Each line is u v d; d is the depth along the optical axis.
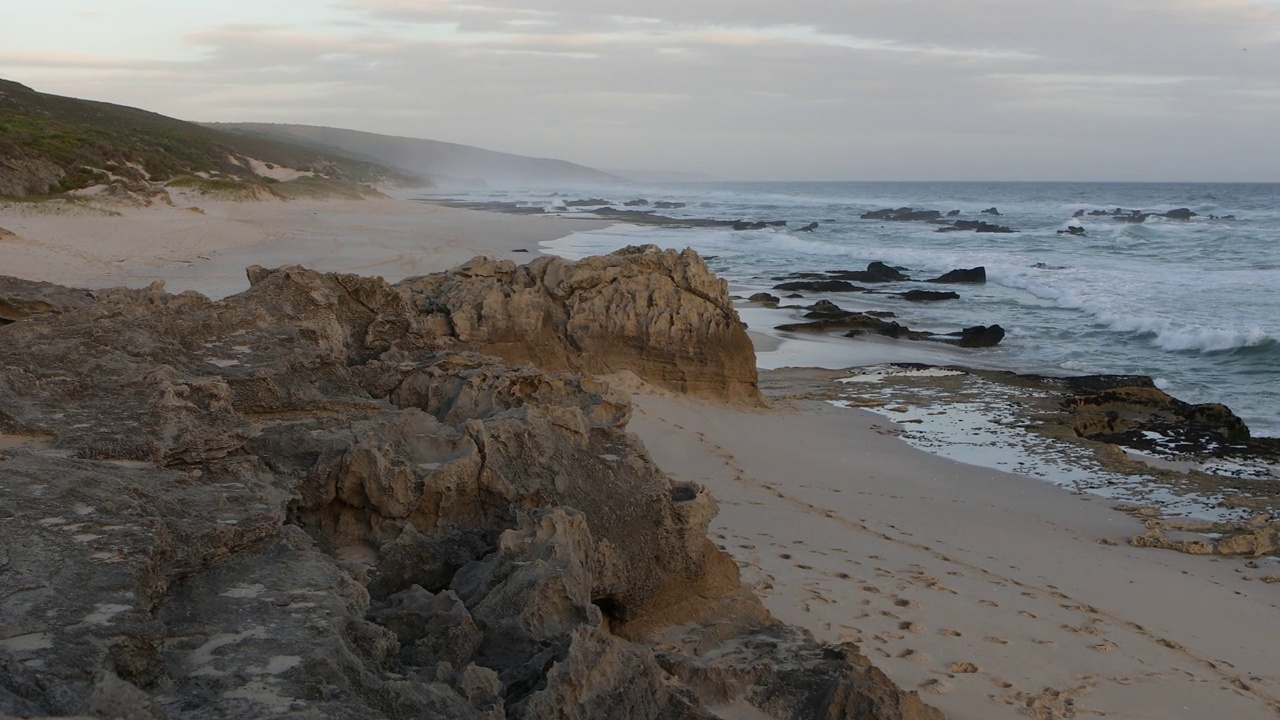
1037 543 10.22
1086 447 14.48
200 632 3.95
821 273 36.56
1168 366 21.14
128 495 4.63
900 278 35.78
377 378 8.09
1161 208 97.12
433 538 5.99
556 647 4.77
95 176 44.91
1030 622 7.66
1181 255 44.47
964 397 17.73
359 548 6.05
